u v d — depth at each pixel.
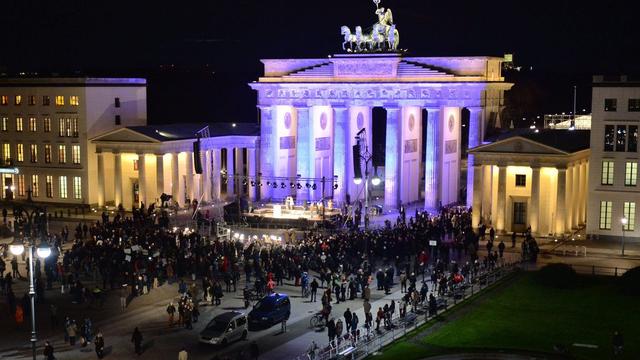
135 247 85.44
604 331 68.19
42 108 137.50
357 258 90.19
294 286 85.56
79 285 79.06
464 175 167.75
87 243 91.88
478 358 62.00
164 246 92.31
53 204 138.12
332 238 95.62
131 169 133.50
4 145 141.88
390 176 130.62
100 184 132.62
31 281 59.03
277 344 66.75
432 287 83.75
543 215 107.69
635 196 101.62
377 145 193.50
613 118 102.06
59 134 136.50
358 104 131.38
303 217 115.81
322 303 74.81
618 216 102.88
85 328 66.50
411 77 127.81
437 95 126.06
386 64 129.00
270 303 71.75
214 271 87.69
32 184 140.00
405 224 106.31
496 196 111.38
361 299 80.19
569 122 143.50
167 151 128.75
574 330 68.44
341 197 133.50
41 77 138.38
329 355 61.50
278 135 138.88
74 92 134.38
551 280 82.81
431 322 71.25
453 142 135.12
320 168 139.62
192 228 111.69
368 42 132.50
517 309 74.94
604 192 103.12
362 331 69.56
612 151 102.50
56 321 71.69
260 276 82.62
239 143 146.00
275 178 129.62
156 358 63.38
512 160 106.88
